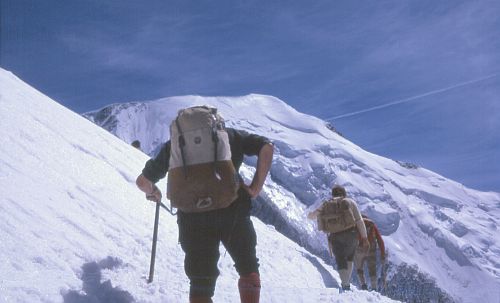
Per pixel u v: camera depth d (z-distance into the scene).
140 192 8.98
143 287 5.16
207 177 4.00
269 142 4.27
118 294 4.55
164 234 7.54
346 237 9.20
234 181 4.05
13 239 4.95
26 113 8.89
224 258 7.51
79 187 7.31
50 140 8.36
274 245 9.95
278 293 6.10
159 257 6.59
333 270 10.63
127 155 11.25
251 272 4.16
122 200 7.95
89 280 4.80
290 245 10.62
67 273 4.81
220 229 4.11
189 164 4.04
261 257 8.98
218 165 4.03
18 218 5.36
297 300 5.93
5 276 4.25
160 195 4.56
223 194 4.00
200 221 4.05
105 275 5.21
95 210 6.91
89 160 8.79
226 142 4.10
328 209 9.29
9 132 7.56
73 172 7.79
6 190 5.79
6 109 8.39
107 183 8.25
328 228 9.23
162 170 4.32
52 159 7.67
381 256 10.53
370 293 7.15
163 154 4.31
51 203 6.20
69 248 5.41
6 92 9.42
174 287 5.44
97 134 11.34
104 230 6.46
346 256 9.23
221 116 4.23
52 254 5.09
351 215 9.21
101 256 5.69
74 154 8.57
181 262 6.75
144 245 6.73
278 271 8.80
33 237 5.17
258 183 4.21
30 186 6.27
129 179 9.39
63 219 6.00
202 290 4.08
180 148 4.05
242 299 4.14
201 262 4.09
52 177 7.02
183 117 4.10
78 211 6.54
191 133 4.05
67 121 10.52
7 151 6.91
